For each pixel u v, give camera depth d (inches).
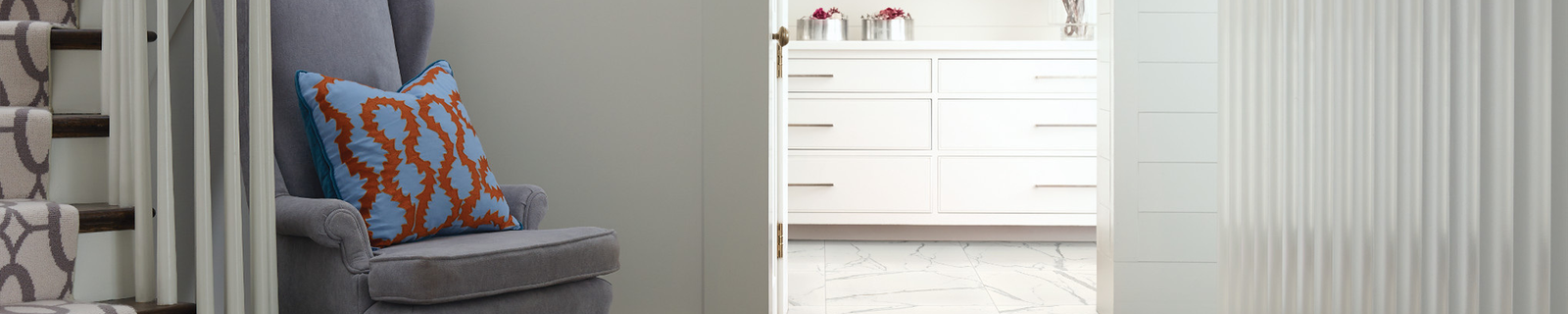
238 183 52.9
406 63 79.3
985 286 120.2
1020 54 148.9
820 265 135.3
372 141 63.2
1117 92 97.9
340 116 63.3
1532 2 58.8
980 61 149.5
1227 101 87.6
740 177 87.4
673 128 88.4
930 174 151.6
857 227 158.7
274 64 67.8
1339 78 72.8
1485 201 61.6
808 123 151.5
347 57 71.9
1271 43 79.4
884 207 152.4
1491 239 61.6
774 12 94.0
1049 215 151.1
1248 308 84.6
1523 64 59.4
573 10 88.4
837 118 151.3
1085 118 149.3
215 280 78.7
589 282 66.3
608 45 88.4
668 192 89.0
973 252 147.2
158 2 51.9
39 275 54.0
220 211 78.7
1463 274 63.4
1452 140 63.7
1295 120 77.7
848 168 152.1
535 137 89.1
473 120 89.1
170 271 54.1
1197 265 98.8
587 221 89.5
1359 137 71.2
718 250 88.1
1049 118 149.6
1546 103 58.6
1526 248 59.9
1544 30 58.5
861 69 150.3
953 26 169.3
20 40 60.6
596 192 89.3
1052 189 150.8
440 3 88.4
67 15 68.2
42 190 58.8
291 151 67.7
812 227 159.2
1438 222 64.9
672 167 88.7
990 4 168.6
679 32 87.9
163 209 53.6
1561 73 58.2
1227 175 88.0
